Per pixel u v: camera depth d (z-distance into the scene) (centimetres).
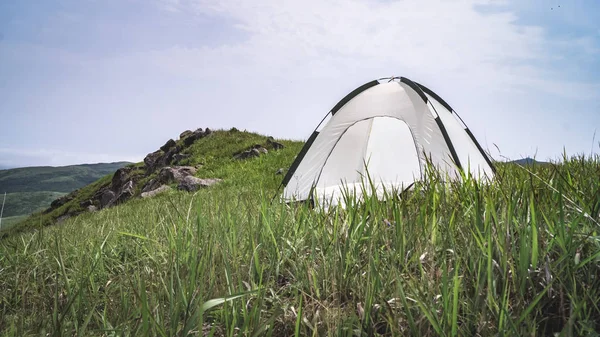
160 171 1742
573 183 247
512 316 159
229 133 2067
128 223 507
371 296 174
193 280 195
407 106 611
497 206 238
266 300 210
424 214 241
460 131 648
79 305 216
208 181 1357
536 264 176
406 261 207
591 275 169
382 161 686
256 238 269
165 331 175
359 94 662
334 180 655
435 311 154
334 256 223
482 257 182
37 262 331
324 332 176
